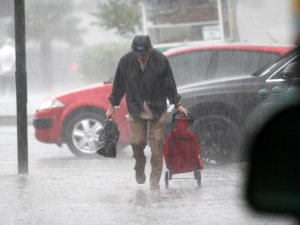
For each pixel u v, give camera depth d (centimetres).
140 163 2439
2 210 2080
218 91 2942
